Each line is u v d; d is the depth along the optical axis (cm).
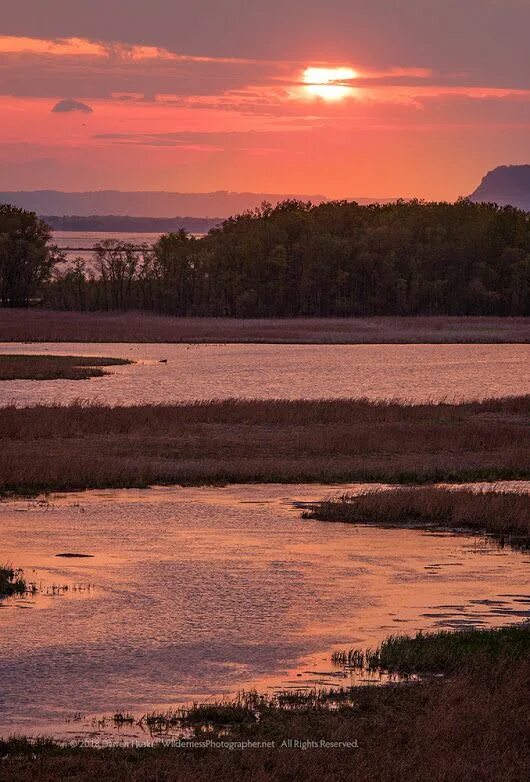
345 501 6097
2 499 6222
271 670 3212
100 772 2412
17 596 4081
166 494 6469
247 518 5731
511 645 3322
